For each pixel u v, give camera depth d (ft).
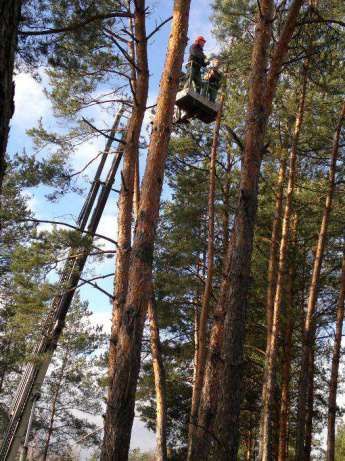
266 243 52.85
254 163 21.98
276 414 53.72
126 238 29.84
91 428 76.69
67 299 33.04
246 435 72.64
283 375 47.80
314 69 34.32
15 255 36.65
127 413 21.24
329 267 55.01
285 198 46.93
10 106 6.86
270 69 25.07
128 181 30.60
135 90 32.96
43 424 74.90
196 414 37.76
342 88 38.09
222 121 44.96
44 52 28.58
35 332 34.09
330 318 56.44
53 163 36.17
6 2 6.60
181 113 33.40
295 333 59.36
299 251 55.21
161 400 37.91
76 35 30.04
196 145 52.75
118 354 22.15
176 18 27.17
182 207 50.60
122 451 20.72
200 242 50.88
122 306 28.27
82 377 76.89
